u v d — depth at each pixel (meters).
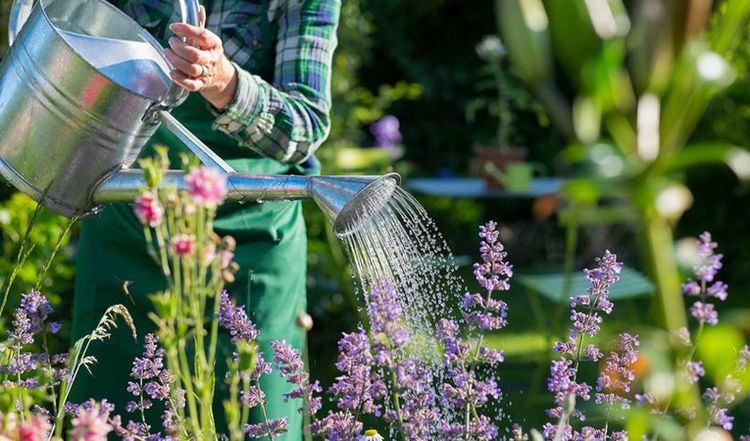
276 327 2.58
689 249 1.57
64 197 2.13
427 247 2.21
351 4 7.88
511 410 4.26
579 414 2.19
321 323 6.23
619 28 1.43
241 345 1.52
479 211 9.58
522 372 5.29
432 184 7.14
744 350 2.01
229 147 2.54
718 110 7.93
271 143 2.43
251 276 2.55
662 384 1.50
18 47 2.10
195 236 1.52
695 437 1.65
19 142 2.10
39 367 2.18
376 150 6.74
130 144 2.12
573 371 2.21
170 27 2.12
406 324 2.16
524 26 1.49
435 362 2.18
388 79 10.74
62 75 2.04
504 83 7.83
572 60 1.42
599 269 2.22
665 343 1.49
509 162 7.19
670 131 1.39
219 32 2.53
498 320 2.16
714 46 1.40
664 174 1.46
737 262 8.34
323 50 2.54
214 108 2.35
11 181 2.14
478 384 2.08
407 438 2.03
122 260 2.58
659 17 1.33
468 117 8.95
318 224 6.54
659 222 1.46
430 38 10.66
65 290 4.76
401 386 2.04
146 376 2.24
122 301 2.58
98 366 2.60
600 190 1.46
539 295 7.15
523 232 9.58
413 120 10.70
